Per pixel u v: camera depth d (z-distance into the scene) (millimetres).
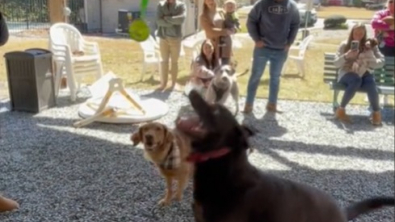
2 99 5977
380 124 5215
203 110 1334
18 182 3482
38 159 3979
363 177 3730
